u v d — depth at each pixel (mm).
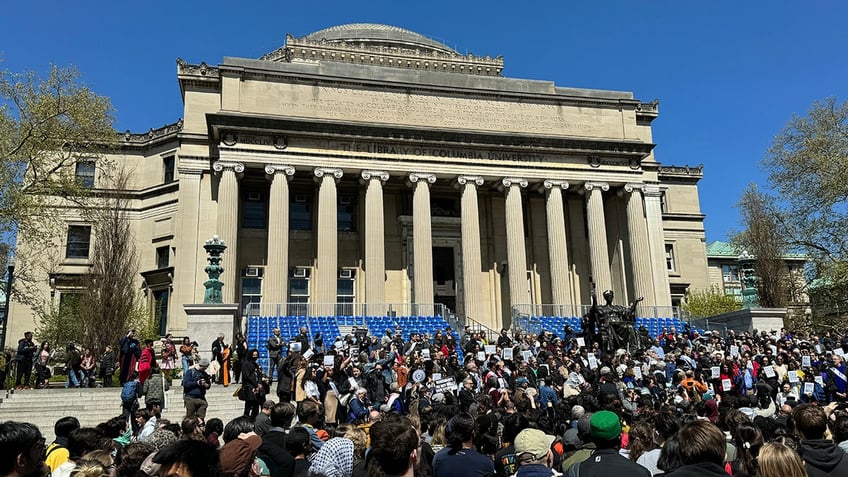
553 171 50125
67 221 51656
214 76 48812
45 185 34406
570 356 28250
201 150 47469
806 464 6898
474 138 48531
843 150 40625
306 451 8922
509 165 49406
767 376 23594
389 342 30531
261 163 44938
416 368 23781
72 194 36156
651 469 8070
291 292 47750
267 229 48688
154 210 52156
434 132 47625
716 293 62844
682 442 5715
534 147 49750
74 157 36562
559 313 47250
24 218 32562
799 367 25328
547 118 52281
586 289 52719
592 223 50000
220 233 43281
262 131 44969
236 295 46781
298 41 56938
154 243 51500
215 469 5266
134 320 41812
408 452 5723
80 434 8867
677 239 65250
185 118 47875
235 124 44438
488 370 23953
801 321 48281
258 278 47812
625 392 19766
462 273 51281
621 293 51875
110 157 53625
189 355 24312
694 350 31328
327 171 45875
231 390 24953
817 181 41312
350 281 49250
